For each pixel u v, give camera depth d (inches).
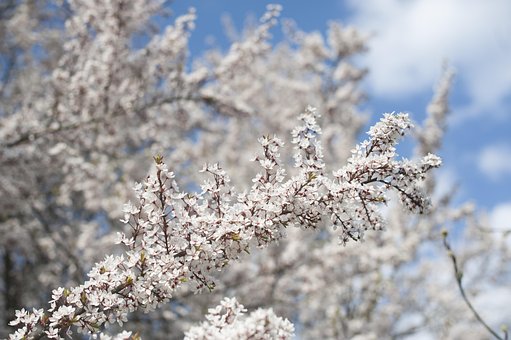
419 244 400.8
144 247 102.3
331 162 466.3
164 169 102.3
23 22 426.9
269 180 104.9
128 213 104.4
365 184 105.2
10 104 390.9
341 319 385.7
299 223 104.0
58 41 450.6
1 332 375.2
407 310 425.4
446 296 417.7
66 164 337.1
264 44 320.8
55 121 304.2
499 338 157.4
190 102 339.0
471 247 459.5
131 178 374.9
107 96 298.8
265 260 387.5
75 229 428.5
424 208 103.4
